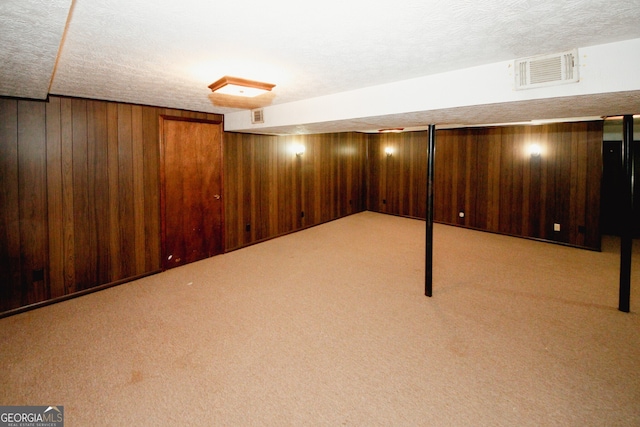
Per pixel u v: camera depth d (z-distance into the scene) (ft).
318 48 6.21
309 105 11.47
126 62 7.16
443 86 7.91
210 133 15.60
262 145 18.66
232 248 17.25
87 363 7.92
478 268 14.48
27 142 10.29
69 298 11.41
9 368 7.71
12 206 10.15
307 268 14.66
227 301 11.32
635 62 5.63
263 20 4.91
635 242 18.45
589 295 11.60
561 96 6.36
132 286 12.60
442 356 8.21
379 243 18.84
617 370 7.61
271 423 6.23
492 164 20.84
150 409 6.54
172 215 14.39
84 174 11.57
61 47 6.22
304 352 8.39
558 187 17.99
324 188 24.22
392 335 9.16
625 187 10.11
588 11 4.51
